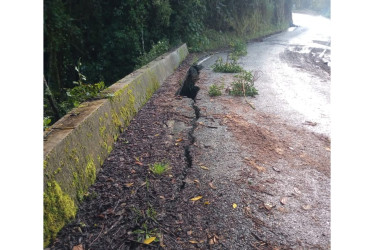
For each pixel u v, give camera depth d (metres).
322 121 4.25
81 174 2.40
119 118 3.52
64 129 2.41
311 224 2.24
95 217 2.18
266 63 8.52
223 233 2.10
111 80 7.48
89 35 7.18
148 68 5.31
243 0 14.99
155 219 2.18
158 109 4.45
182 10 9.73
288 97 5.32
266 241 2.06
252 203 2.43
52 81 5.89
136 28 7.79
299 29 20.52
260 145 3.45
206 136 3.61
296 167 3.03
